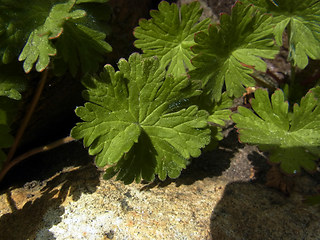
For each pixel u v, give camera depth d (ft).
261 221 0.33
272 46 0.36
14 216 0.35
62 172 0.41
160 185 0.37
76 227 0.31
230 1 0.50
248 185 0.39
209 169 0.42
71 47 0.32
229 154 0.45
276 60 0.51
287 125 0.35
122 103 0.33
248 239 0.31
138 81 0.33
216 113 0.38
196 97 0.37
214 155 0.44
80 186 0.36
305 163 0.32
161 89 0.34
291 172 0.31
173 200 0.35
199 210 0.33
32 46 0.30
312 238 0.32
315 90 0.35
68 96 0.42
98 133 0.32
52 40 0.32
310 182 0.40
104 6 0.35
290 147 0.33
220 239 0.31
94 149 0.32
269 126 0.35
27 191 0.39
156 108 0.34
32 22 0.31
